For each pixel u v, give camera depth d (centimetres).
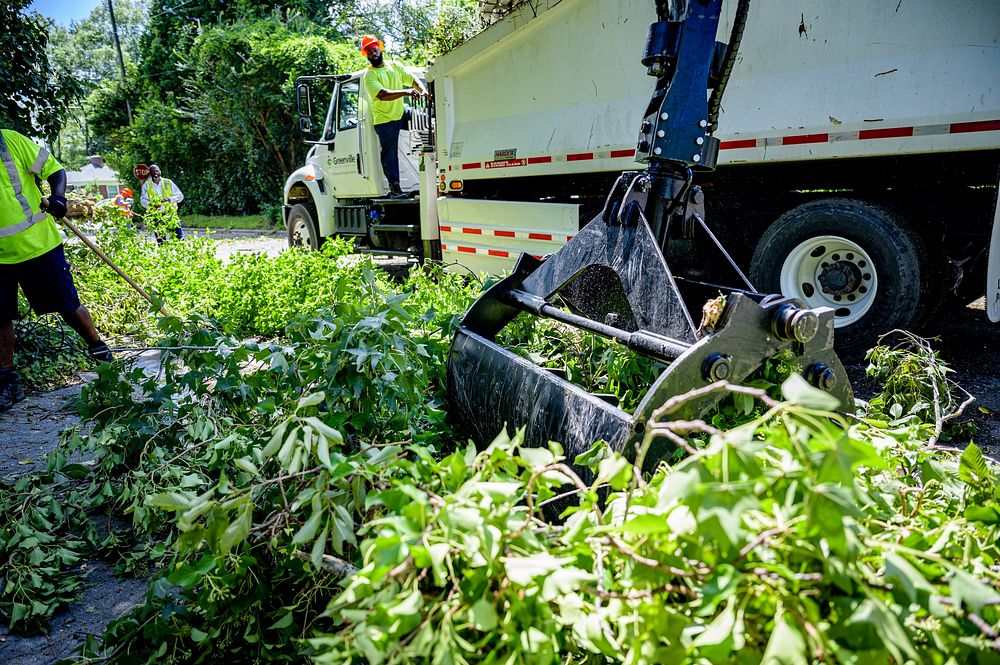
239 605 205
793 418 146
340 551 179
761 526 129
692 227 302
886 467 130
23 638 244
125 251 750
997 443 378
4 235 446
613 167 598
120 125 3109
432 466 170
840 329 521
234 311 643
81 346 600
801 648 111
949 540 156
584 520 156
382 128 910
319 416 258
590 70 604
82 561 290
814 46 483
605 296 324
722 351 226
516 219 712
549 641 131
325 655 137
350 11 2567
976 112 427
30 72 722
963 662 123
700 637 119
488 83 705
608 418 230
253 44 2125
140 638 211
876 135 465
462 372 315
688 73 290
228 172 2412
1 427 443
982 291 557
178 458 292
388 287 512
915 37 445
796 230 527
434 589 149
